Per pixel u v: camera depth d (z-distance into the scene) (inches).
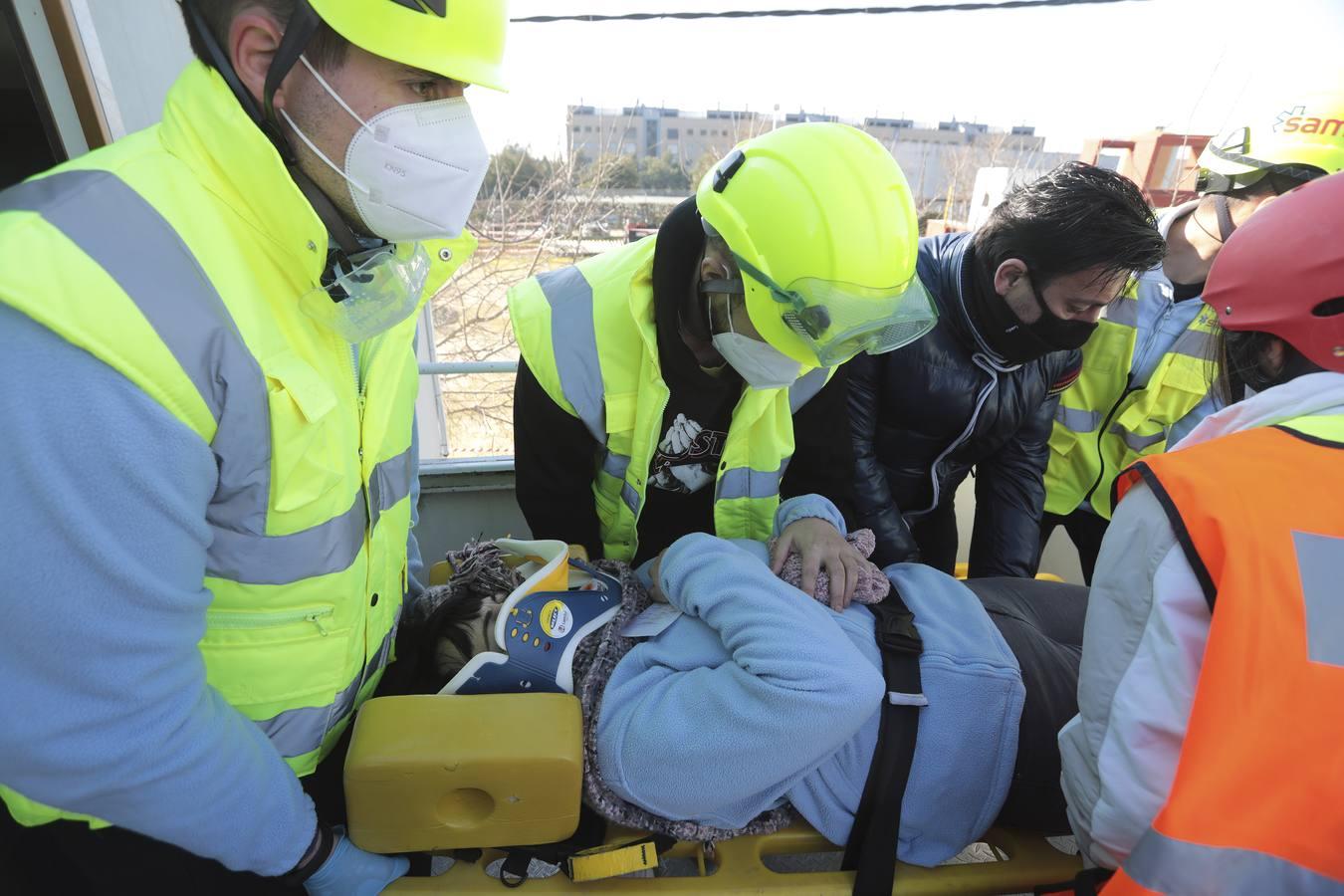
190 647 25.7
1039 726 42.2
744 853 41.2
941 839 42.1
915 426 60.2
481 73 25.6
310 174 27.5
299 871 32.5
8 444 20.0
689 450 53.6
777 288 37.8
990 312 51.9
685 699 38.8
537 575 43.7
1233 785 22.5
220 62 24.5
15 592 20.7
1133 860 24.6
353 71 24.8
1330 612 22.8
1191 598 25.5
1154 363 64.8
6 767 22.8
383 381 33.1
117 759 23.6
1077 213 45.8
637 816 40.3
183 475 23.3
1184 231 63.1
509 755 35.6
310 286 27.7
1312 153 53.9
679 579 44.1
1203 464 27.0
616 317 47.2
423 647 43.4
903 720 40.4
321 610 31.8
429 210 27.8
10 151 65.6
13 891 33.1
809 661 36.7
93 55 54.2
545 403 49.3
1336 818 21.6
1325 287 27.5
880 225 36.8
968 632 44.5
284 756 34.0
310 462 28.1
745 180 39.4
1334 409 27.6
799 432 54.0
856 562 46.0
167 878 32.8
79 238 21.4
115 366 21.2
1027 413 60.7
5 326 20.3
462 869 39.3
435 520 83.7
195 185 25.0
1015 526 64.9
